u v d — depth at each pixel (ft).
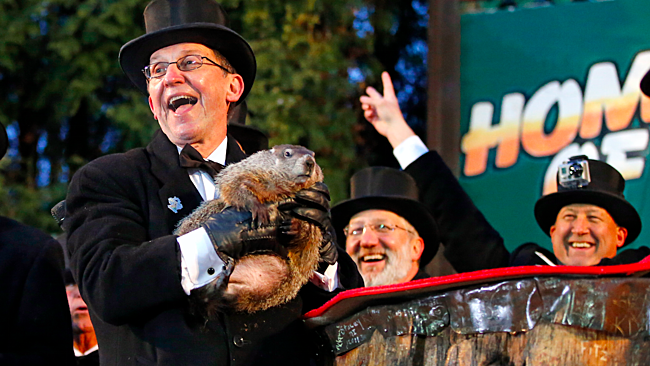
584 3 20.71
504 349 8.46
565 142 20.56
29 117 33.53
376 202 17.52
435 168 17.78
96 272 9.05
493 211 20.89
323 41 31.89
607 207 16.03
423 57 39.58
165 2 10.84
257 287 9.40
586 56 20.59
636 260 14.76
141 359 9.18
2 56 30.37
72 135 34.60
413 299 9.07
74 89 30.78
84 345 15.85
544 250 16.48
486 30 21.42
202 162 10.34
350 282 11.59
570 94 20.63
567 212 16.20
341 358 9.54
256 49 30.83
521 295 8.47
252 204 9.39
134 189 9.99
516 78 21.08
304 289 10.77
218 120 10.83
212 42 10.80
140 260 8.89
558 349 8.22
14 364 9.99
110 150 33.96
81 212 9.72
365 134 36.73
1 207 30.35
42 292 10.66
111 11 30.14
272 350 9.51
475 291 8.71
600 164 16.40
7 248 10.77
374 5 35.27
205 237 9.07
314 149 31.17
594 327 8.14
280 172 9.66
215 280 9.14
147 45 10.73
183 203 10.05
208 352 9.09
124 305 8.84
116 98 33.30
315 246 9.95
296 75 30.42
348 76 33.99
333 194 30.17
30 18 31.19
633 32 20.22
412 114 39.09
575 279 8.36
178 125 10.55
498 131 21.09
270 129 29.68
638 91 20.02
